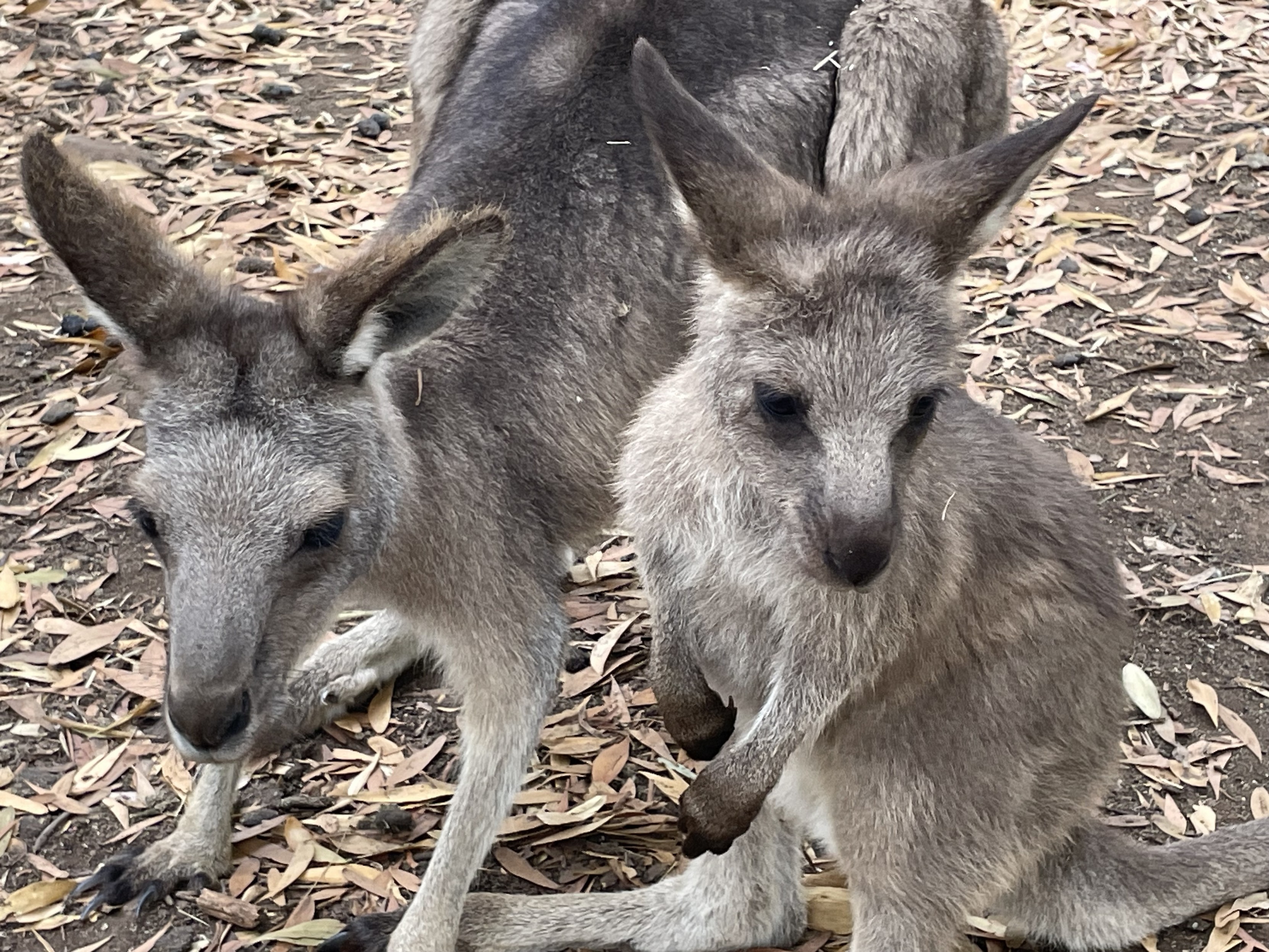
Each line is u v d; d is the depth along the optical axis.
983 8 0.95
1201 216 1.28
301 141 1.34
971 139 0.98
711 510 0.67
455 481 0.70
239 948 0.71
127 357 0.63
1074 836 0.72
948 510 0.66
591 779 0.82
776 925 0.72
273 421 0.61
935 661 0.67
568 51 0.80
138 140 1.32
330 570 0.63
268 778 0.81
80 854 0.75
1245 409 1.08
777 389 0.61
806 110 0.87
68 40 1.46
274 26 1.53
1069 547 0.71
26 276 1.16
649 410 0.71
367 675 0.85
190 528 0.59
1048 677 0.68
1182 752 0.83
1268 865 0.72
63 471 0.99
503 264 0.74
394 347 0.64
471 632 0.72
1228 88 1.46
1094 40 1.53
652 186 0.79
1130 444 1.05
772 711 0.66
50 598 0.89
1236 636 0.90
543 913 0.72
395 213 0.79
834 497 0.59
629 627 0.93
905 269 0.61
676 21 0.83
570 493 0.77
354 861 0.76
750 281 0.62
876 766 0.68
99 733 0.81
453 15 0.92
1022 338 1.15
